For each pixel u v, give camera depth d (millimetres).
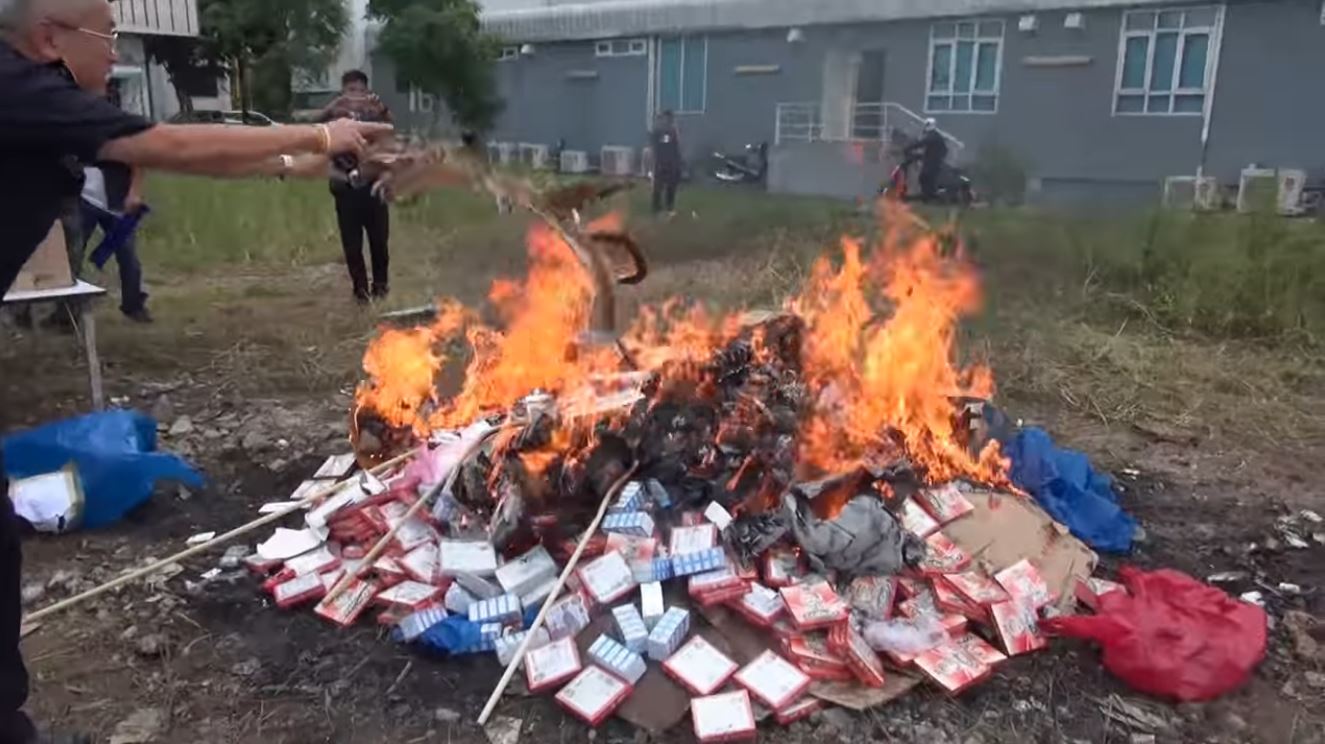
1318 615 3104
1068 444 4535
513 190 2549
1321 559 3467
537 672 2592
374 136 2246
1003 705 2613
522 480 3004
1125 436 4652
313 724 2498
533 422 3090
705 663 2598
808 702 2545
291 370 5363
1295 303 5887
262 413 4707
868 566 2918
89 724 2479
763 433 3166
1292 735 2545
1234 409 4973
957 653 2717
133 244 6148
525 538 3002
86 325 4320
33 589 3086
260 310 6645
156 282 7531
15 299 3986
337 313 6523
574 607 2725
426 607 2855
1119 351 5551
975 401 3832
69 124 1864
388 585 2984
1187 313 6047
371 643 2812
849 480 3070
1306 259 5832
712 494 3088
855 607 2812
